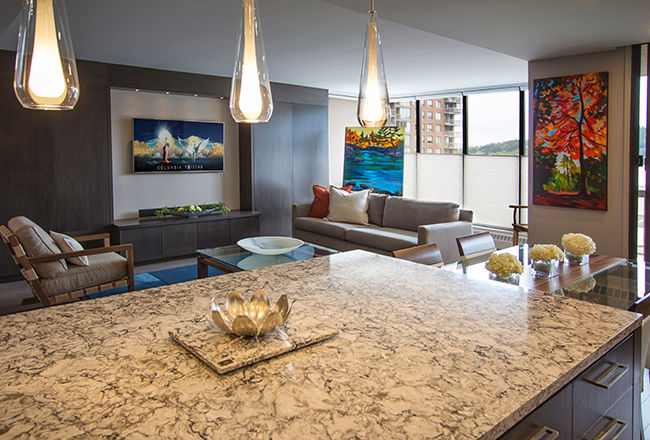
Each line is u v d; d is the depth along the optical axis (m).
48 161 5.25
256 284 1.77
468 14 3.18
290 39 4.45
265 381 1.00
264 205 7.20
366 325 1.32
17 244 3.44
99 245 5.66
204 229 6.36
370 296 1.61
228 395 0.94
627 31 3.64
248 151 7.04
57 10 1.27
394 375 1.02
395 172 7.61
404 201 5.81
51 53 1.25
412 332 1.27
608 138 4.35
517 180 7.19
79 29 4.08
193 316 1.40
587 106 4.44
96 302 1.55
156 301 1.55
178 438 0.80
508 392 0.95
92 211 5.59
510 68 5.89
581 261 2.81
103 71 5.55
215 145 6.90
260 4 3.41
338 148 9.00
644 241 4.27
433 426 0.83
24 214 5.15
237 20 3.81
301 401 0.91
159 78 5.98
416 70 6.03
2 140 4.96
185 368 1.06
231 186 7.25
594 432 1.21
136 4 3.42
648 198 4.21
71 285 3.74
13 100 4.98
